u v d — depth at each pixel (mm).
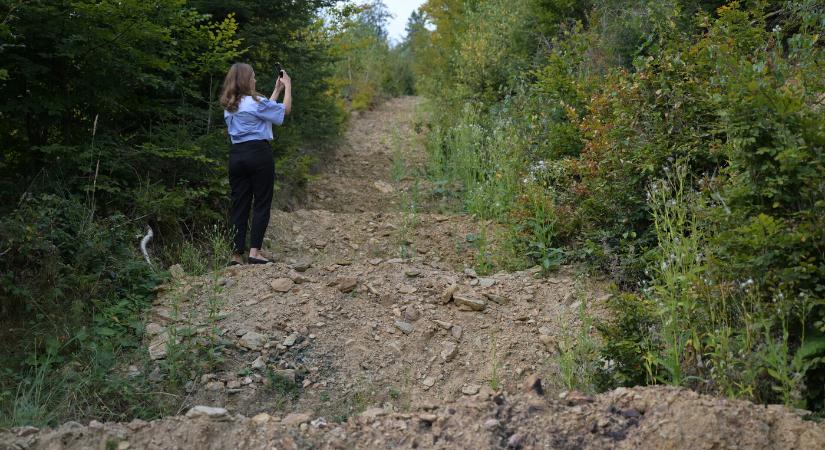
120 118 6297
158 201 5633
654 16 7641
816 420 2951
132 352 4273
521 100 9000
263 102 5570
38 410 3543
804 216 3318
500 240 6410
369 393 4043
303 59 8617
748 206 3596
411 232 7059
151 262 5273
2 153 5750
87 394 3801
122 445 2988
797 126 3443
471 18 14375
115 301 4734
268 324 4582
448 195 8859
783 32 6016
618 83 6227
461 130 9672
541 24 11750
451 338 4523
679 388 3096
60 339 4238
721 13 5699
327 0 8422
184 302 4820
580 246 5574
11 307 4367
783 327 3100
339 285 5031
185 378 3992
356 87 18984
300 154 9906
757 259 3318
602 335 3846
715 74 5023
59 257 4598
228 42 6703
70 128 5754
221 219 6262
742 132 3561
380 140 13539
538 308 4828
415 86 22109
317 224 7305
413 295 4988
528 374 4121
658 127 5367
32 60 5270
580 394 3236
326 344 4449
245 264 5910
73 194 5371
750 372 3133
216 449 2994
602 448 2855
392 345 4453
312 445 3018
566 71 8133
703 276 3705
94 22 5219
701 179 4633
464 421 3096
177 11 5902
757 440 2752
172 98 6855
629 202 5309
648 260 4828
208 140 6312
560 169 6270
